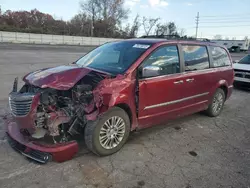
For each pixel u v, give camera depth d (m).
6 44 32.84
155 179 2.88
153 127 4.57
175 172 3.06
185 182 2.86
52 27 59.31
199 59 4.62
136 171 3.03
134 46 3.98
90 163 3.16
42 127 3.04
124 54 3.85
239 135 4.43
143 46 3.88
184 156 3.50
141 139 4.00
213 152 3.68
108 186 2.70
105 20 67.19
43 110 3.00
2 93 6.43
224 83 5.30
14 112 2.95
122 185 2.73
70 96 3.32
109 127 3.31
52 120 3.03
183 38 4.71
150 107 3.72
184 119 5.15
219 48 5.30
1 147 3.44
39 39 45.16
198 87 4.55
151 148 3.69
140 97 3.53
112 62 3.83
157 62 3.79
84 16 68.00
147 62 3.66
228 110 6.10
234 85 8.88
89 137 3.17
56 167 3.02
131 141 3.90
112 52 4.10
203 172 3.10
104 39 54.09
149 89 3.61
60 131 3.17
